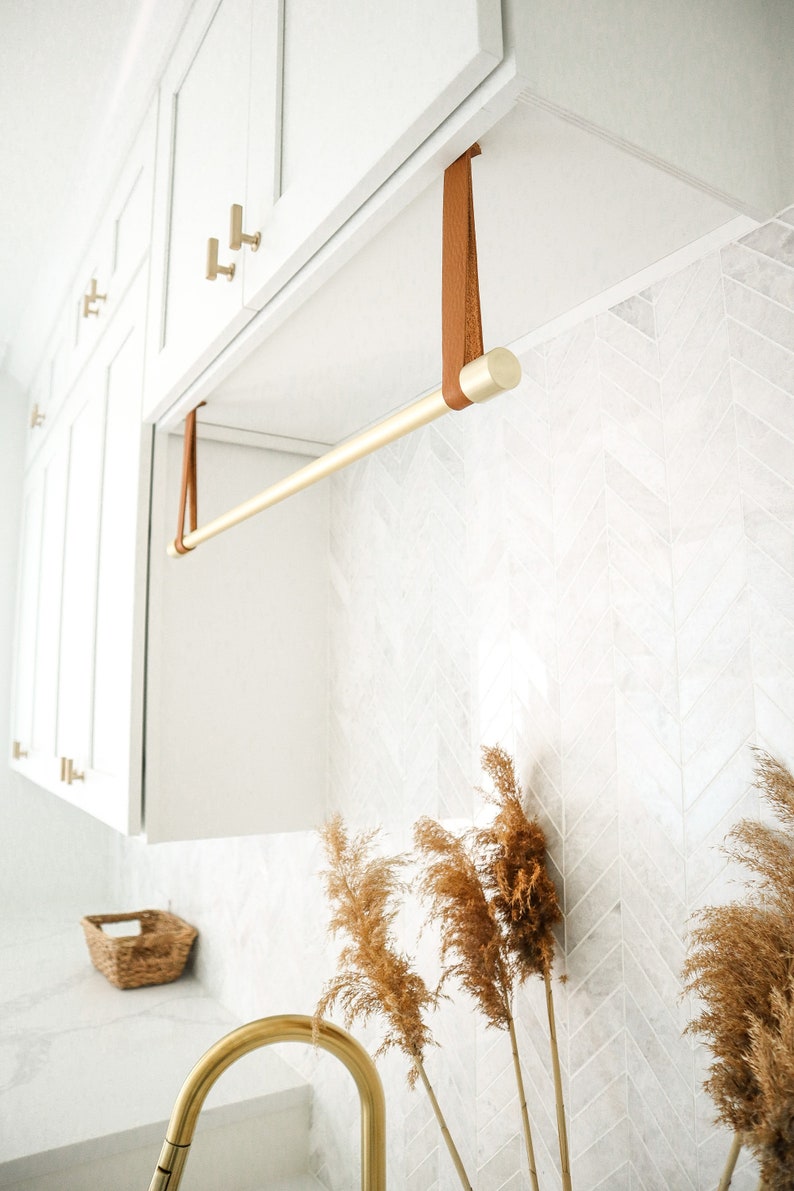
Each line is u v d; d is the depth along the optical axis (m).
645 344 0.87
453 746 1.12
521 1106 0.86
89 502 1.58
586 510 0.93
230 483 1.39
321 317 0.90
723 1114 0.60
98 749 1.41
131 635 1.25
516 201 0.71
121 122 1.39
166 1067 1.48
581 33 0.58
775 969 0.60
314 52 0.76
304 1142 1.43
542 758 0.97
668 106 0.64
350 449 0.69
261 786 1.37
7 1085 1.40
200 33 1.08
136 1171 1.26
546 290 0.90
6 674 2.51
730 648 0.76
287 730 1.41
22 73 1.31
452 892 0.86
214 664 1.35
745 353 0.76
